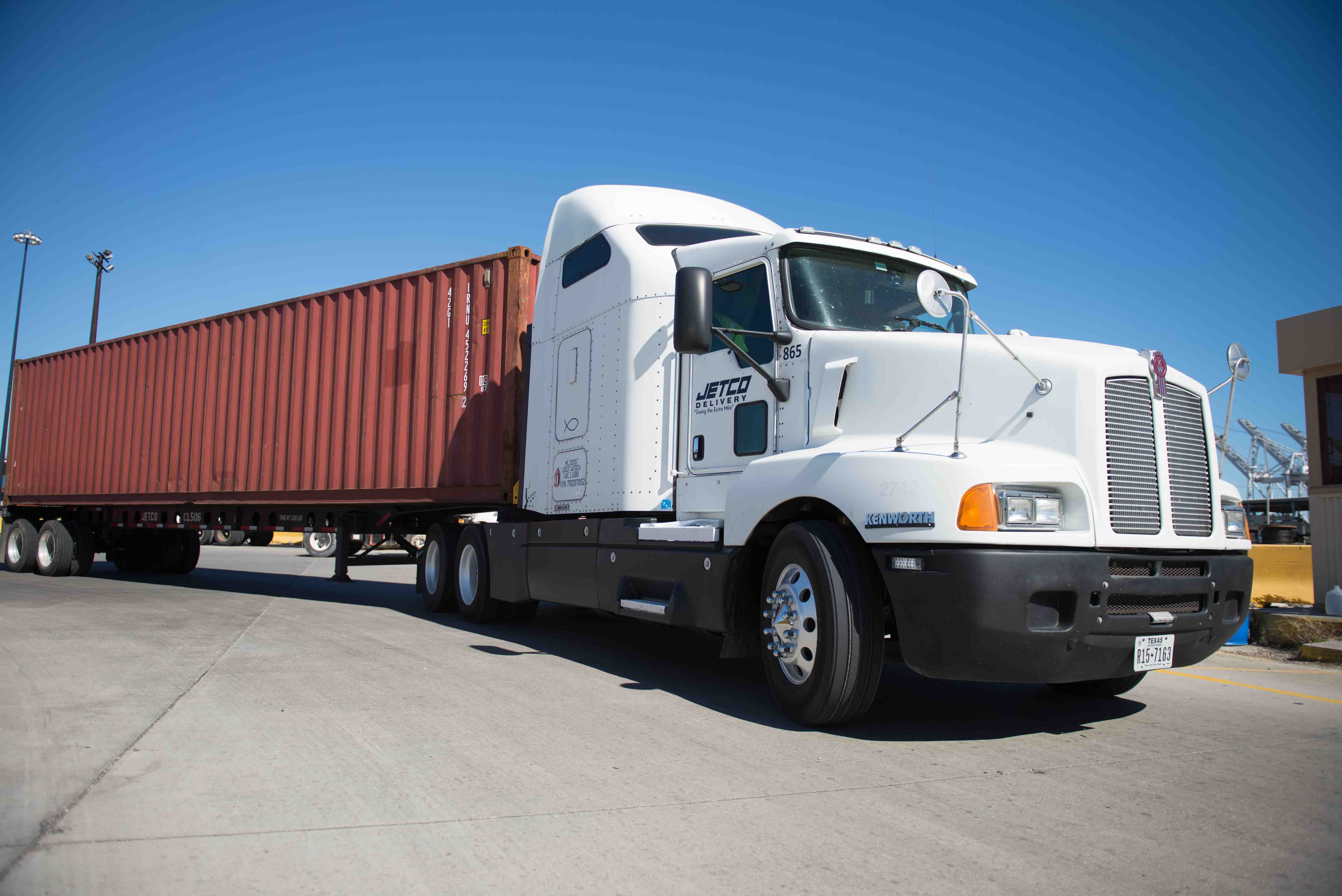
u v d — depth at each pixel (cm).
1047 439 410
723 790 341
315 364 1090
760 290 541
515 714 462
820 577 434
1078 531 397
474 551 860
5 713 448
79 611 916
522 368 863
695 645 732
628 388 626
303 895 244
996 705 522
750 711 486
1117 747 422
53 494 1502
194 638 722
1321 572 880
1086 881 261
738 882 256
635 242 654
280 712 458
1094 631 395
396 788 337
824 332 497
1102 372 411
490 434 879
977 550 385
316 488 1066
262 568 1791
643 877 259
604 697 511
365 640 725
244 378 1184
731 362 556
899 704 515
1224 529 451
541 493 744
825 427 481
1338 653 711
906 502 404
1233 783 363
